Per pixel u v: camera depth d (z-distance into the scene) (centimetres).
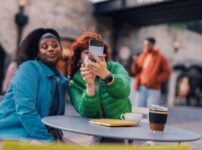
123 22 1445
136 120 232
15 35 1113
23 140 218
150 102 677
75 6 1284
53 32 286
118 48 1425
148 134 194
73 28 1280
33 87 248
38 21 1178
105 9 1312
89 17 1334
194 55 1922
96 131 188
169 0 1120
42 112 254
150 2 1166
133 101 696
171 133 209
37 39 280
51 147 120
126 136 180
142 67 687
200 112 1441
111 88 240
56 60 274
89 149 118
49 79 261
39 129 237
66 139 264
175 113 1270
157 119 202
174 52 1791
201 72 1983
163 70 680
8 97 253
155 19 1398
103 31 1384
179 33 1812
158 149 125
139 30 1523
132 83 704
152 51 683
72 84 277
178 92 1883
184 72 1880
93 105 249
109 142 241
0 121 245
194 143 547
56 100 268
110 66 281
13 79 254
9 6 1101
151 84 673
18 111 239
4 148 127
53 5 1219
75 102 268
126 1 1239
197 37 1928
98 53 235
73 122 218
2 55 1109
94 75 244
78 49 280
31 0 1157
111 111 267
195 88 1967
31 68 256
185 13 1275
